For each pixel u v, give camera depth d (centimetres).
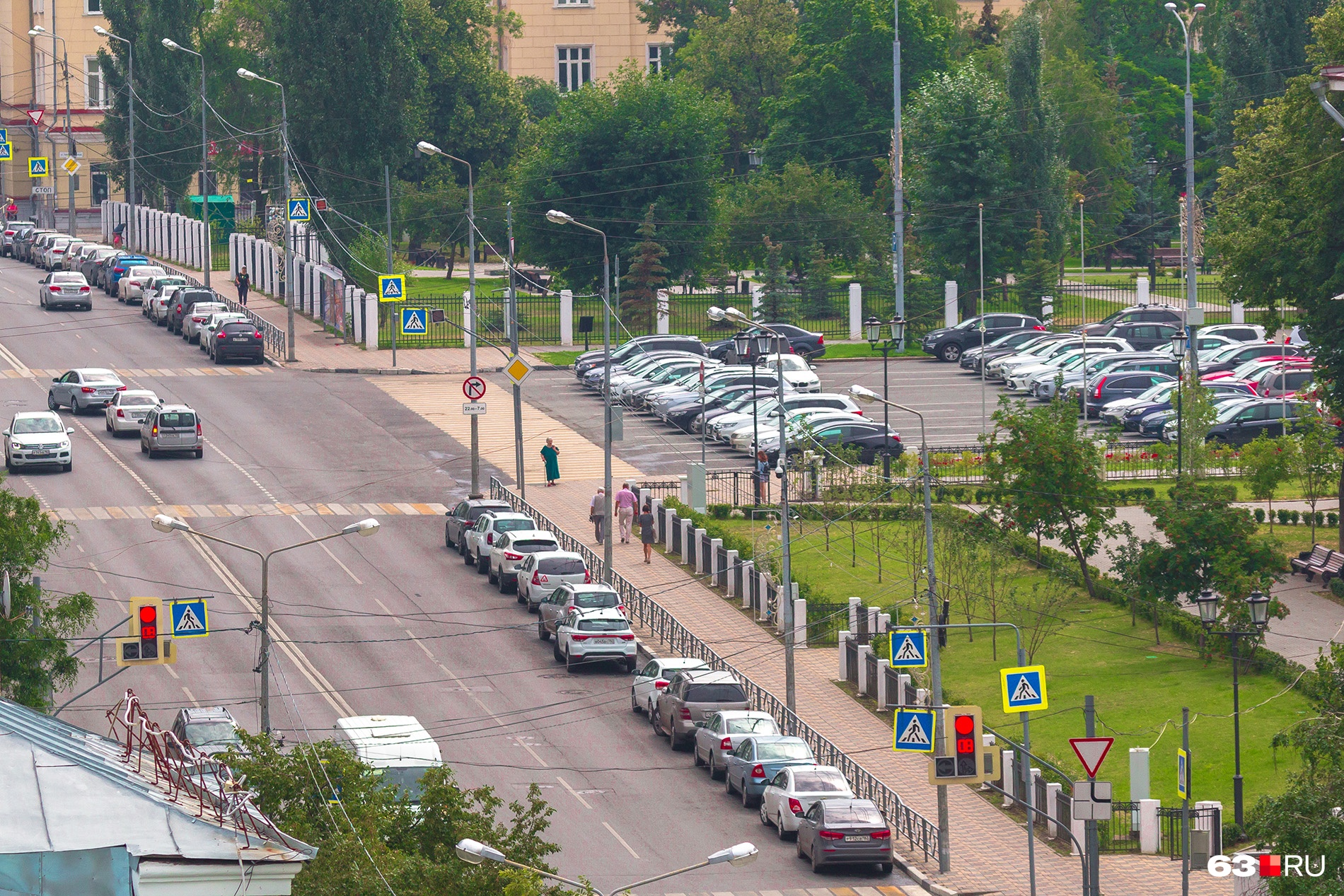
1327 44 15638
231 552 17038
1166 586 14612
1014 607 15650
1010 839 12019
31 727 5625
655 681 13738
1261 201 16575
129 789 5216
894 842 11956
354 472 19812
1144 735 12925
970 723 10544
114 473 19362
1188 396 19400
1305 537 17412
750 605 16412
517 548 16462
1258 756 12350
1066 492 15688
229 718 11812
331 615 15662
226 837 5112
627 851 11312
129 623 14925
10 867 4812
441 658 14875
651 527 17762
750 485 19438
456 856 8550
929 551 11919
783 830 11675
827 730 13888
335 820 8538
